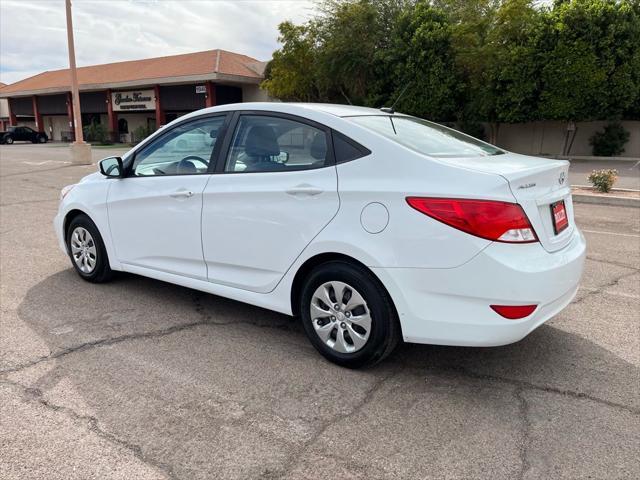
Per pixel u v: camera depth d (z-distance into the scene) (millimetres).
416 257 2969
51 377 3264
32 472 2396
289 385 3205
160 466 2453
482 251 2816
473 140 4051
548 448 2604
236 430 2740
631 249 6730
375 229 3086
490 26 24297
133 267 4625
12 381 3205
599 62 20797
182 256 4168
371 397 3076
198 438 2666
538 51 21750
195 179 4012
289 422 2818
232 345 3768
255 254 3672
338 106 3877
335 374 3350
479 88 23969
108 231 4738
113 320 4195
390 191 3041
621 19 20516
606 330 4047
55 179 15047
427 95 24656
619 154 23688
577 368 3439
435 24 23938
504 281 2809
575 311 4449
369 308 3189
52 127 51469
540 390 3164
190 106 37781
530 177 3002
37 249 6469
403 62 25234
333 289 3363
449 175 2955
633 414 2902
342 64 26562
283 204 3471
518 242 2855
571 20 20938
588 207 10562
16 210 9438
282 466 2463
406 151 3123
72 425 2764
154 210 4281
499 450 2586
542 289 2895
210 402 3006
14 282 5137
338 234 3211
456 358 3590
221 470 2432
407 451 2578
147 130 40031
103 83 39688
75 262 5168
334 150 3359
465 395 3107
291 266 3490
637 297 4809
